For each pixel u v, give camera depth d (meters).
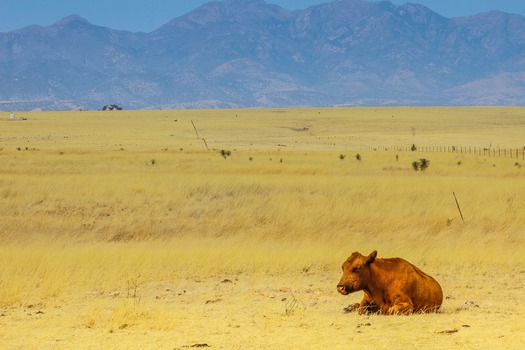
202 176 183.00
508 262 79.12
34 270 71.94
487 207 134.25
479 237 106.31
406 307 46.34
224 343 39.50
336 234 113.44
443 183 171.25
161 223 131.50
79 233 123.69
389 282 47.16
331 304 54.84
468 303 52.97
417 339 39.31
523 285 64.94
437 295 48.69
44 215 135.88
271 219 129.62
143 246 102.00
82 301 58.41
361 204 140.12
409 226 118.44
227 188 158.88
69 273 69.56
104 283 66.25
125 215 137.25
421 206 137.12
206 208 141.75
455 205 138.38
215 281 69.06
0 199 144.75
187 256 81.75
